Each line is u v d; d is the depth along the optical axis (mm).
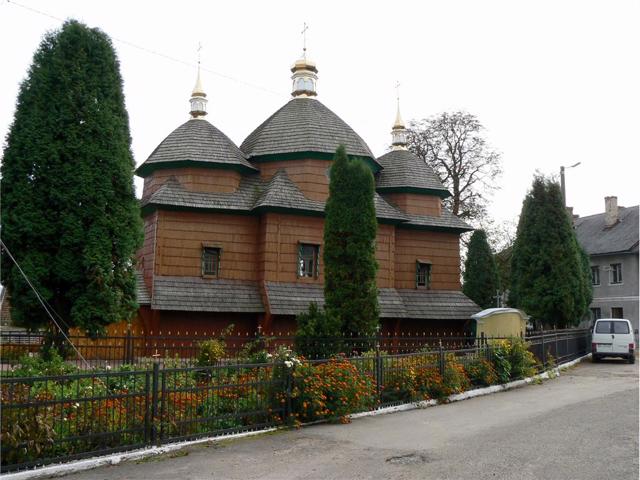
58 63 12891
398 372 13023
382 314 23953
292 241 23141
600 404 13008
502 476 7250
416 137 42656
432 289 27281
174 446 8609
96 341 14406
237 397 9938
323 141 24641
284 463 7973
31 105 12719
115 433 8070
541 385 17234
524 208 28984
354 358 12273
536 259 28141
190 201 22391
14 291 12328
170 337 15516
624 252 43125
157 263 21766
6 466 7020
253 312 22047
